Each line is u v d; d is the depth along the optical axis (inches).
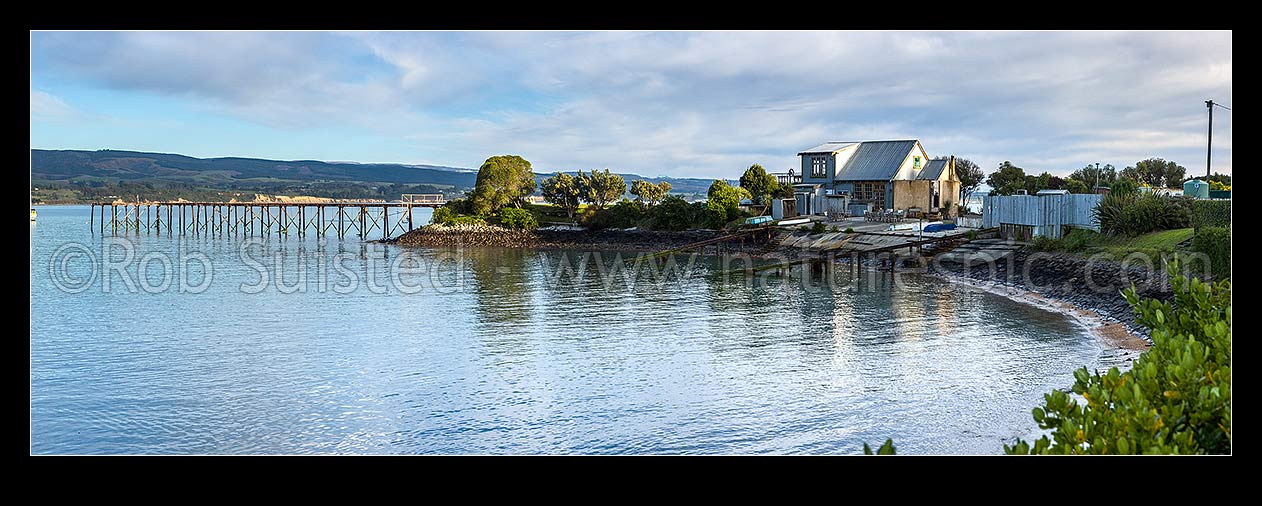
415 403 826.2
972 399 793.6
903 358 992.2
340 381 920.9
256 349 1117.1
